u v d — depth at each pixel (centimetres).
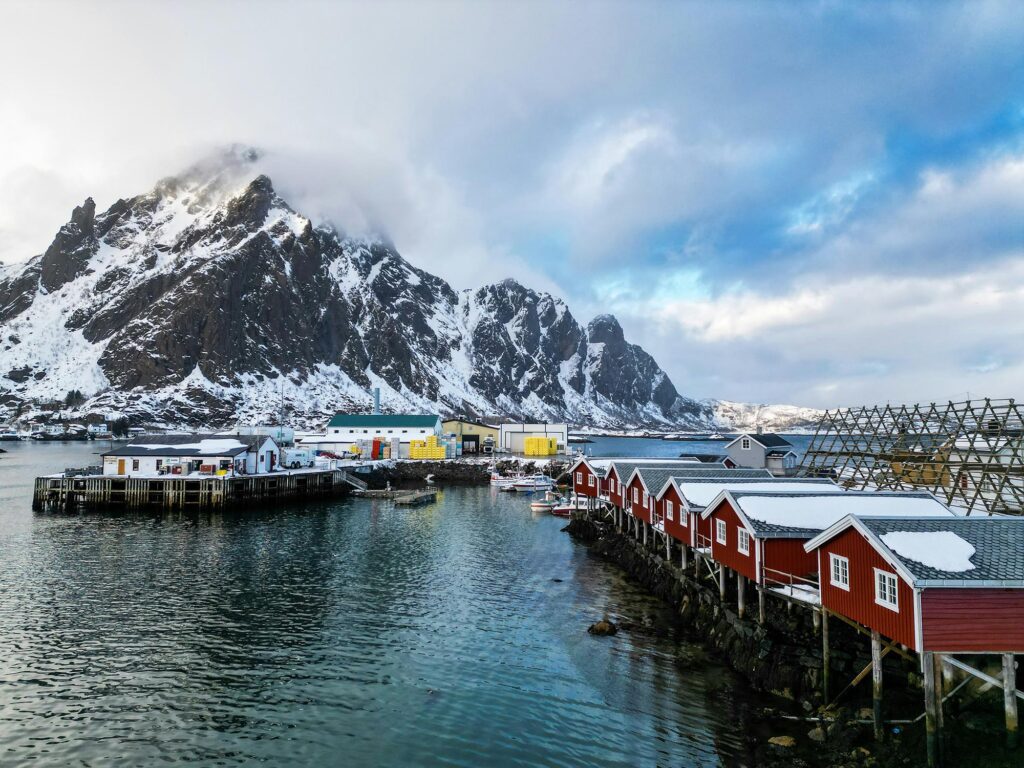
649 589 4562
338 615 3906
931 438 5159
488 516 8169
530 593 4475
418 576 4919
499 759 2277
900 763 2041
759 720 2517
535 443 15875
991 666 2262
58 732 2434
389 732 2470
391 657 3241
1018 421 4572
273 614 3903
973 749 2006
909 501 3253
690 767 2214
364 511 8450
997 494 3994
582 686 2894
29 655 3180
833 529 2495
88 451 18700
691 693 2798
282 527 7012
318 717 2586
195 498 8212
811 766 2138
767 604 3284
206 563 5216
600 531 6391
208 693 2789
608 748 2350
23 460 15112
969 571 2045
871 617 2281
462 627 3716
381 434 15438
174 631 3562
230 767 2216
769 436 8150
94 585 4494
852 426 6081
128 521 7219
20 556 5375
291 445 12975
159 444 9281
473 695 2803
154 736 2416
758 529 3052
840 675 2608
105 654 3209
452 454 15075
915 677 2427
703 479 4450
